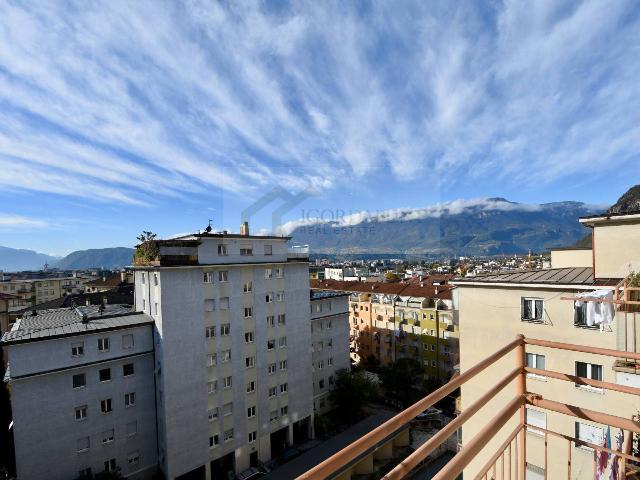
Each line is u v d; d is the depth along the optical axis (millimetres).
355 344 54031
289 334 29062
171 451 22531
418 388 41281
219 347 25016
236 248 26234
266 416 27250
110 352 22172
